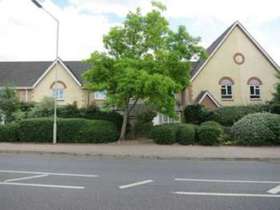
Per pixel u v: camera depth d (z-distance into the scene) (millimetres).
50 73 31609
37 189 7418
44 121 20312
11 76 33188
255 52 29969
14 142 20172
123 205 6086
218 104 28297
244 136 18000
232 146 17656
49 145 18359
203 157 13648
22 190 7309
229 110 25516
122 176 9203
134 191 7246
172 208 5887
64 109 25469
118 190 7344
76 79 31062
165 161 12938
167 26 20797
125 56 20250
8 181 8359
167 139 18906
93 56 20156
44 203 6219
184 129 18859
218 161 12984
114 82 20031
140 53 20828
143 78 17812
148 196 6773
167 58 19562
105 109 24734
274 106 24844
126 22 20688
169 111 20594
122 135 21438
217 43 30750
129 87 18359
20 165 11406
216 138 18172
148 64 19312
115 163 12148
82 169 10516
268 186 7805
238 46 29938
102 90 20391
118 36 20609
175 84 19000
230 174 9625
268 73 29766
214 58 29781
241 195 6855
